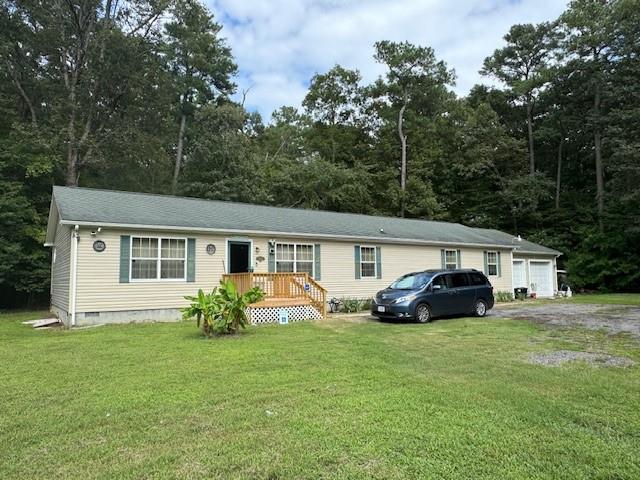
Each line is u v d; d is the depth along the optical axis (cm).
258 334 1005
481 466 333
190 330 1073
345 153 3950
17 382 579
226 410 464
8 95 2206
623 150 2562
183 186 3038
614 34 2902
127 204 1441
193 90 3491
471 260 2150
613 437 393
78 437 397
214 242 1440
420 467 331
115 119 2516
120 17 2459
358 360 710
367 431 400
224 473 326
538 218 3278
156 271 1325
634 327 1099
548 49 3491
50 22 2252
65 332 1061
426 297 1262
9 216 1792
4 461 349
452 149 3834
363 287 1780
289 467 333
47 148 2050
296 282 1386
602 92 3003
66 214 1194
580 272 2827
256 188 3103
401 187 3597
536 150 3747
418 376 608
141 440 388
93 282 1215
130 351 786
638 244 2691
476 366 672
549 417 440
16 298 2078
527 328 1093
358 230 1830
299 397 507
